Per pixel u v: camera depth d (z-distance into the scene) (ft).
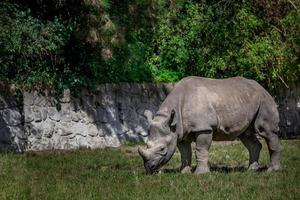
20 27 75.20
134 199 37.55
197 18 92.79
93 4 73.61
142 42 91.61
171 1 85.66
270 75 92.02
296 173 48.83
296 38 92.02
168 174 47.62
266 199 37.60
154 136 48.11
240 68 91.45
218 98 50.47
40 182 44.39
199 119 49.49
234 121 50.90
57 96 77.92
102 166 56.54
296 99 101.96
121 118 83.82
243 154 65.41
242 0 93.40
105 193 39.52
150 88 88.43
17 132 73.41
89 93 81.15
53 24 77.82
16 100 74.49
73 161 59.26
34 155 63.98
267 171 50.90
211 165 56.49
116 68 86.63
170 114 48.37
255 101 52.01
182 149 50.80
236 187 41.55
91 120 80.43
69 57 82.28
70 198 37.93
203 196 38.45
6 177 46.91
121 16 78.69
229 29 91.61
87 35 75.20
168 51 92.84
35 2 80.79
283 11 93.66
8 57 76.28
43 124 75.82
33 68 78.02
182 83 51.06
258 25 91.86
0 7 75.51
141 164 57.93
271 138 52.47
